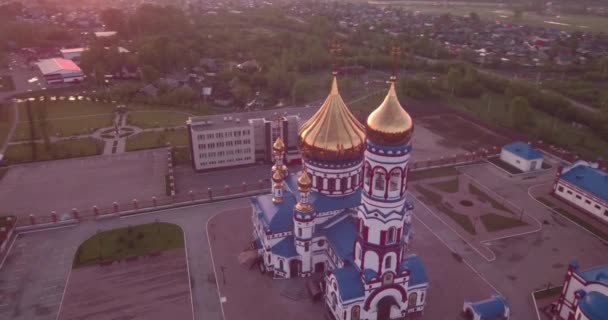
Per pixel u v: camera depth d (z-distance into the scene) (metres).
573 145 123.31
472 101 162.00
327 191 70.62
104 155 114.31
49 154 113.50
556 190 94.75
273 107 155.38
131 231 81.44
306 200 65.69
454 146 121.88
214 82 174.75
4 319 62.09
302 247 67.62
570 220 86.56
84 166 108.38
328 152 67.38
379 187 52.69
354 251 59.06
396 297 59.16
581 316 53.91
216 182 101.25
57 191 96.69
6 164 108.00
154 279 69.88
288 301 65.50
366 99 163.25
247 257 74.06
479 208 90.94
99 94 156.75
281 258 68.50
